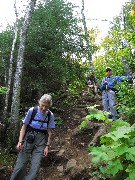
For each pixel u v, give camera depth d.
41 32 9.84
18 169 4.57
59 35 10.01
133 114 5.23
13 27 10.34
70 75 10.37
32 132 4.66
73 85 11.46
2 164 5.76
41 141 4.70
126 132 2.57
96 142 6.25
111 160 2.61
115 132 2.58
